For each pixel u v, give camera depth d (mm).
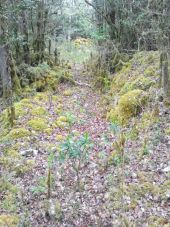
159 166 7484
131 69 14008
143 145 8328
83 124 11219
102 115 11805
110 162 8078
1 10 13820
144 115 9742
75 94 15289
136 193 6805
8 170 8336
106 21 17359
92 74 18453
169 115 9219
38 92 15258
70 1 29641
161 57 10172
